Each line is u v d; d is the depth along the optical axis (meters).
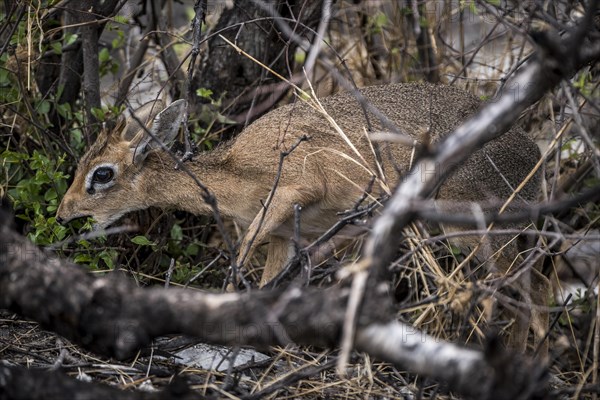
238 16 11.98
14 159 10.52
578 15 12.41
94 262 10.00
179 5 16.30
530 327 10.71
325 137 10.70
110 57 13.48
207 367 8.69
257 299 6.20
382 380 8.65
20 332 9.31
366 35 13.58
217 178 11.01
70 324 6.47
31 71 11.45
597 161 8.87
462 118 10.82
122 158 10.96
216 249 11.23
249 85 12.18
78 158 11.34
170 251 11.40
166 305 6.29
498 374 5.61
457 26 14.68
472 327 9.52
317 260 9.48
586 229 11.19
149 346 8.64
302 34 12.22
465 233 7.37
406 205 5.91
